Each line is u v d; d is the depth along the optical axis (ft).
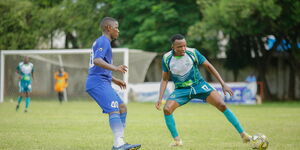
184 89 78.79
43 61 295.48
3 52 280.10
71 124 121.29
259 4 239.91
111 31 71.26
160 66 350.02
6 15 342.44
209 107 221.66
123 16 329.11
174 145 78.79
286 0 250.98
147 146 79.25
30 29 348.79
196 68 78.48
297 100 327.88
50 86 298.76
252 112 177.68
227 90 77.05
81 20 337.72
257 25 265.54
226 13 248.93
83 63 285.23
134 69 276.00
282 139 88.94
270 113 171.12
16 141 84.33
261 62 317.42
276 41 298.97
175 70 77.87
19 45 345.10
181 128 111.86
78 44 349.41
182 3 308.60
